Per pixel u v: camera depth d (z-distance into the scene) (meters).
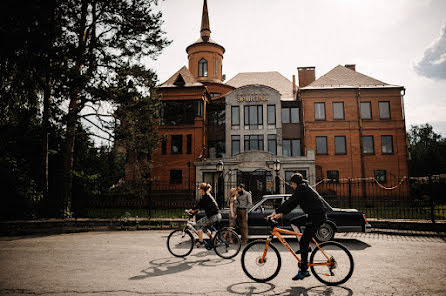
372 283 4.70
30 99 14.59
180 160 27.89
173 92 29.08
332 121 28.55
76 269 5.64
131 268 5.72
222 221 9.16
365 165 27.62
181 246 6.88
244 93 30.42
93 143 21.19
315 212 4.79
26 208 13.00
